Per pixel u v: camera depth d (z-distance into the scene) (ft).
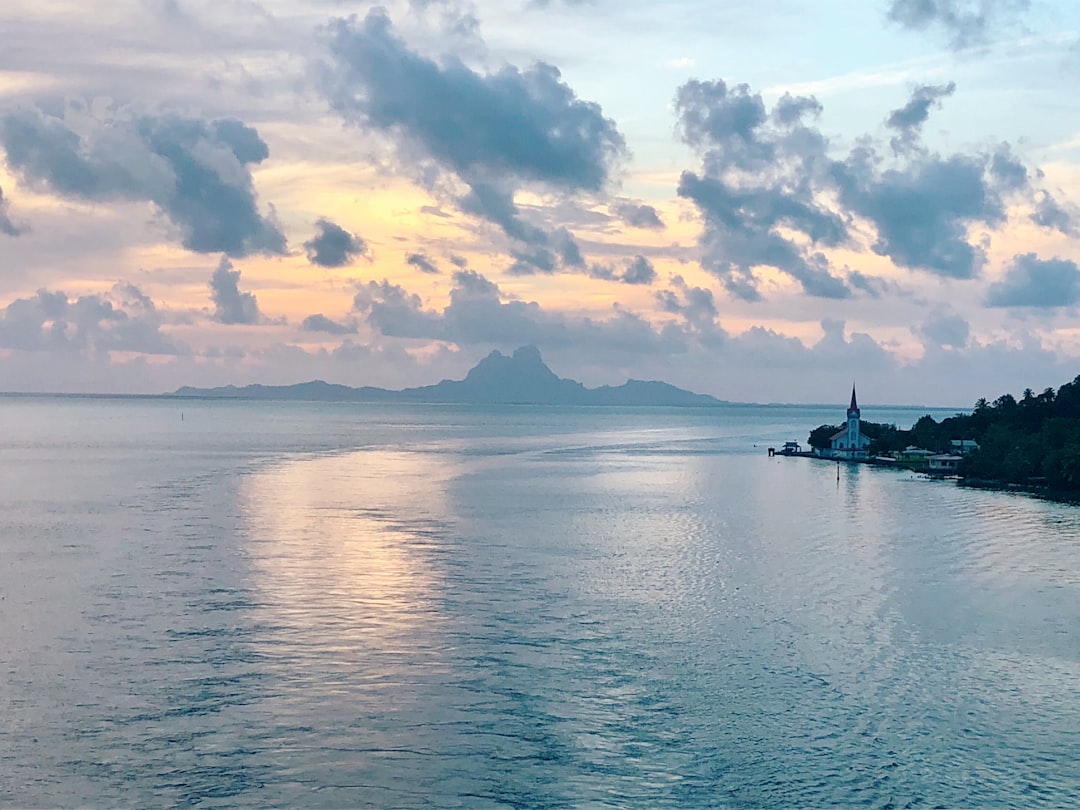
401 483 522.06
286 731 163.12
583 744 160.35
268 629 215.31
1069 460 533.14
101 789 144.15
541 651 203.51
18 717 166.50
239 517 375.86
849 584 270.46
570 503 448.65
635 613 234.17
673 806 142.10
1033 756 158.30
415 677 187.32
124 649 200.54
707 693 181.78
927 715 173.37
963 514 431.84
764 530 370.94
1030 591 264.31
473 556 302.66
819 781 149.38
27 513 379.96
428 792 144.97
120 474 541.75
